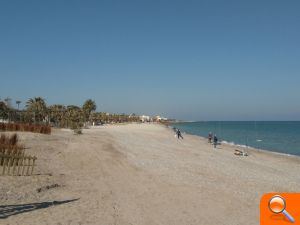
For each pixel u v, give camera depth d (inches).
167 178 766.5
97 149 1342.3
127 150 1423.5
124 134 2859.3
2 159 663.8
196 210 497.4
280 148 2324.1
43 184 608.1
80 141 1697.8
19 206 462.9
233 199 576.4
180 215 468.1
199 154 1456.7
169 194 596.4
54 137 1755.7
